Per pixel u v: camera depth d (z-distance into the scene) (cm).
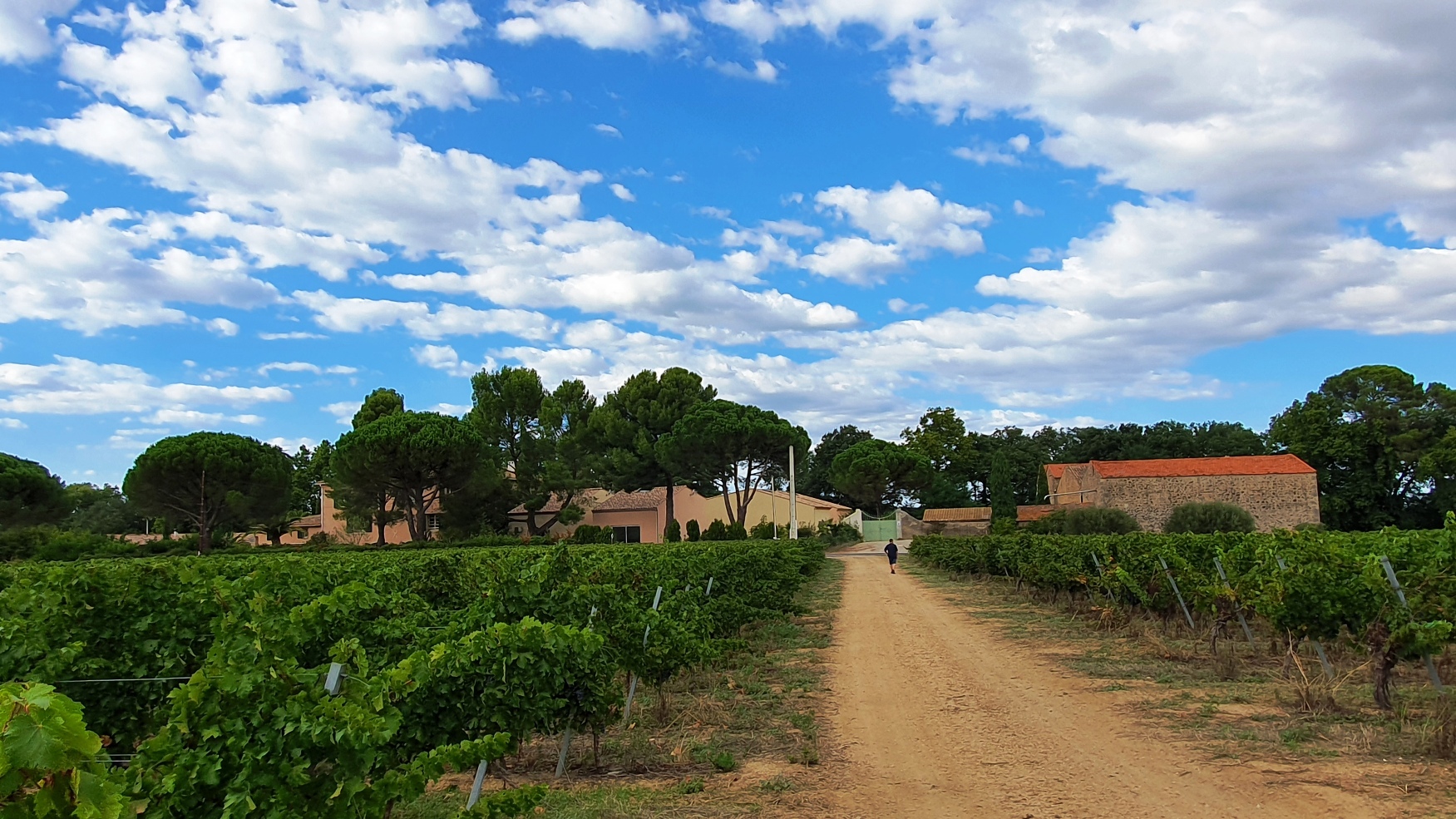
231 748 383
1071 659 1251
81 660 750
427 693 604
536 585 858
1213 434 9169
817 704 984
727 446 5266
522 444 5447
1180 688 1011
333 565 1516
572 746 816
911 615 1934
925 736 826
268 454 4325
